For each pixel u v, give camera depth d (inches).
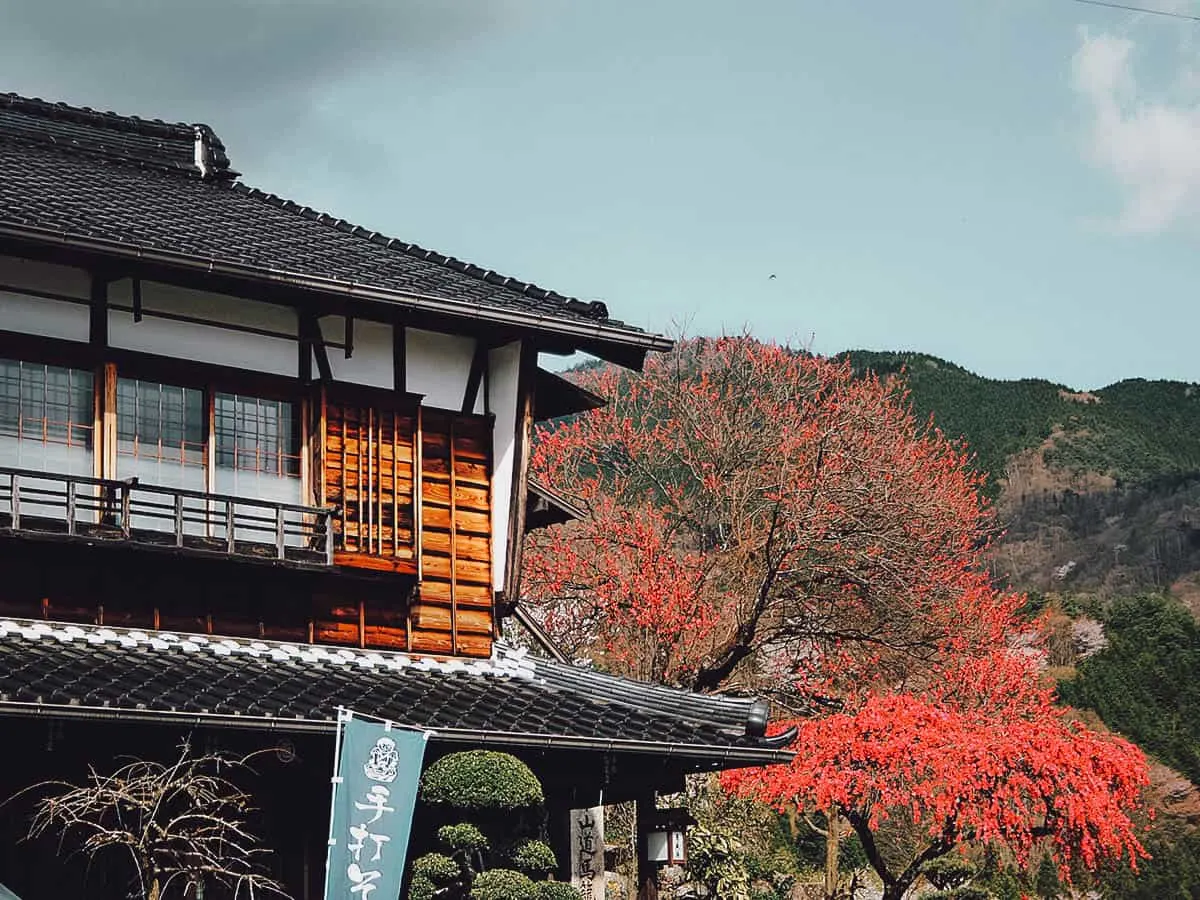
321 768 444.8
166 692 407.5
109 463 457.7
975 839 787.4
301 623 485.7
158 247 447.2
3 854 401.4
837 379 1357.0
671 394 1336.1
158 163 619.5
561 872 502.0
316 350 499.2
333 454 496.7
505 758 431.2
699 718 502.3
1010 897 1064.8
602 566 1125.7
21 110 621.9
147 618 458.0
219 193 612.7
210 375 479.5
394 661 494.3
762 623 1117.7
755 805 1022.4
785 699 1107.3
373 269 518.9
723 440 1249.4
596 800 519.2
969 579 1206.3
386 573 497.7
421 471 513.3
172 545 450.3
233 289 477.7
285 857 444.1
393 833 412.5
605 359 557.6
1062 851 791.1
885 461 1200.2
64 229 434.0
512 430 533.6
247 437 485.7
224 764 421.1
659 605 1055.0
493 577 526.3
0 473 430.6
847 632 1115.9
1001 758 756.6
